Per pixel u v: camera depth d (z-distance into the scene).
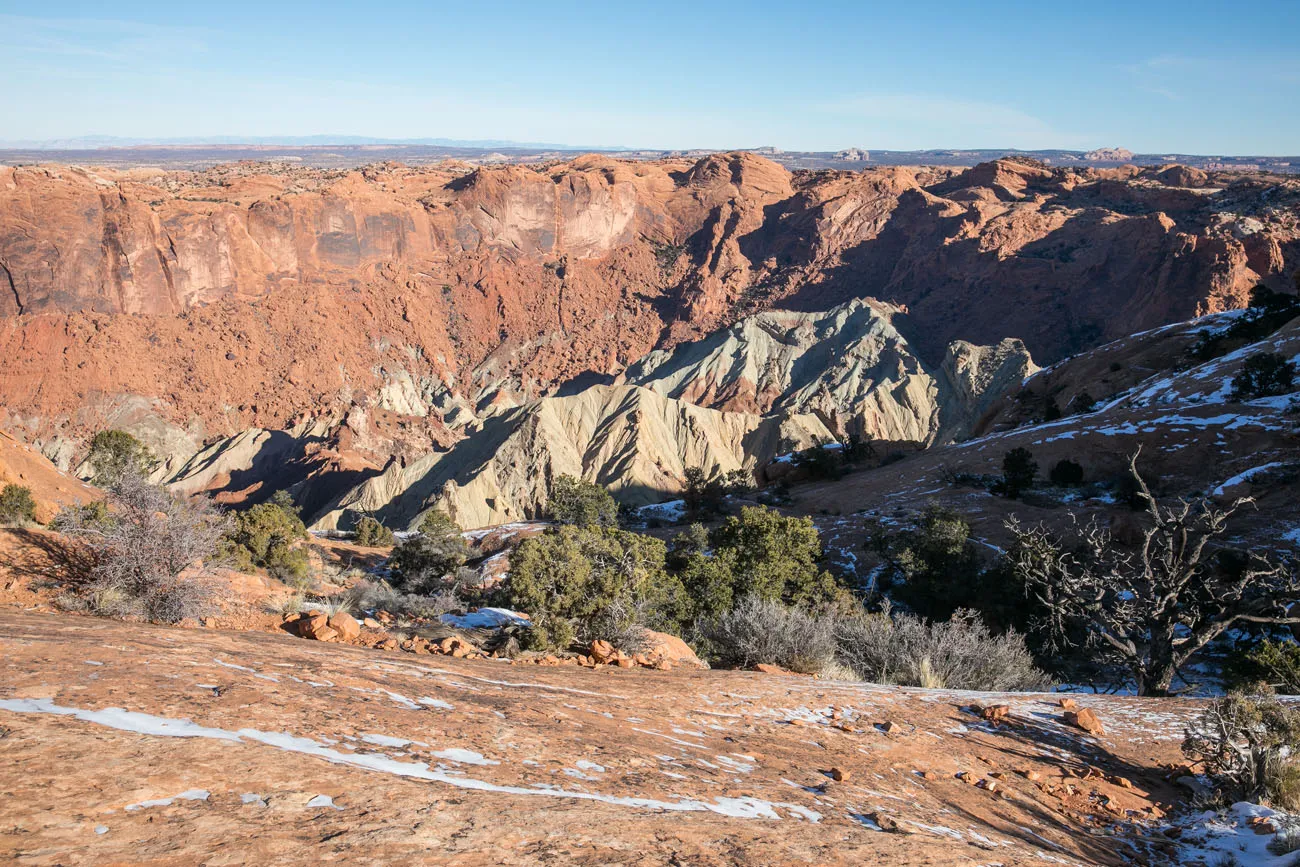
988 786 7.86
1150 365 85.38
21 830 2.94
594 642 12.73
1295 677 17.86
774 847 4.43
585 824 4.19
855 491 66.06
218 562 14.66
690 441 145.62
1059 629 26.19
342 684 6.45
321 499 146.12
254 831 3.34
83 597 11.82
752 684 10.52
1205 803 8.39
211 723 4.73
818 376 195.00
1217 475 49.75
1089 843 6.96
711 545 45.31
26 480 21.52
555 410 145.50
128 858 2.89
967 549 37.81
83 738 4.00
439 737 5.56
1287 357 62.06
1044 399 94.25
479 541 61.50
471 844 3.61
